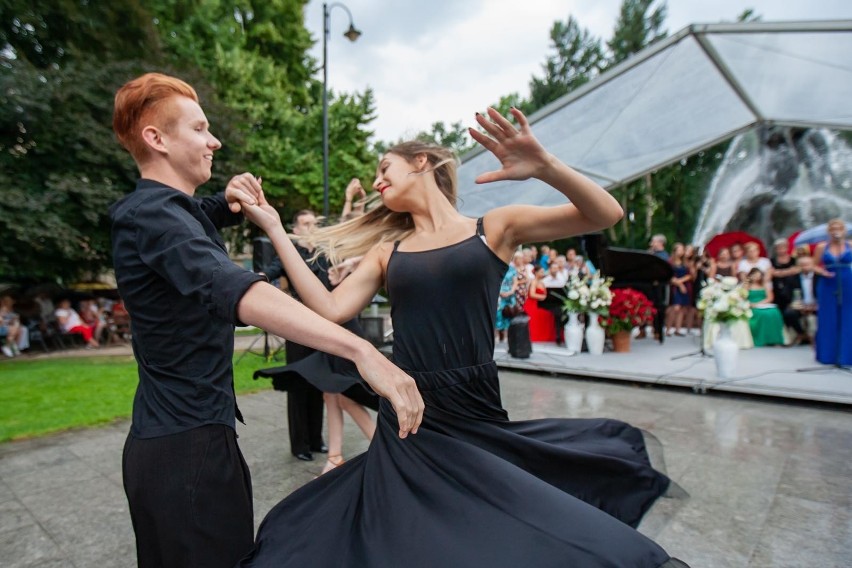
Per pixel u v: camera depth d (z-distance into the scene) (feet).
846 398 14.07
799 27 20.94
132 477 3.66
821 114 24.81
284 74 61.16
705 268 29.14
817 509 8.23
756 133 45.39
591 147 27.91
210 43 51.90
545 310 27.66
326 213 33.14
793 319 24.56
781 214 45.34
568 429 4.88
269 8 61.41
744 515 8.05
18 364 26.99
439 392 4.24
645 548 3.05
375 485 3.86
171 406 3.66
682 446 11.35
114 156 33.83
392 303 4.63
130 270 3.60
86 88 32.73
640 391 17.07
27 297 39.81
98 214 33.55
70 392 18.15
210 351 3.78
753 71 23.68
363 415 9.83
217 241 4.06
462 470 3.69
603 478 4.34
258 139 50.70
